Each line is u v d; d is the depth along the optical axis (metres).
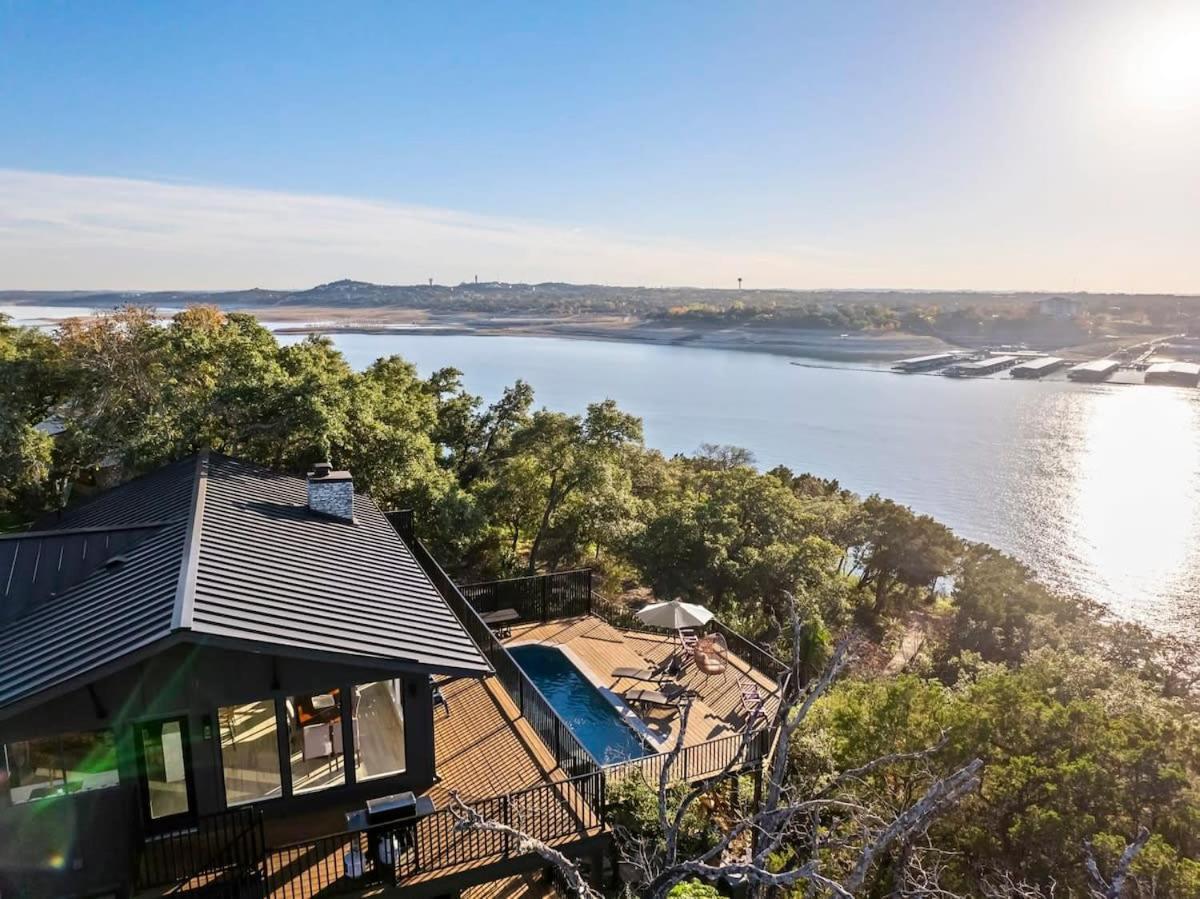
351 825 9.85
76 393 33.62
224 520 13.03
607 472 31.61
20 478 30.88
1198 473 97.12
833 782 9.12
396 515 22.03
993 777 12.39
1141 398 160.25
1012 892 10.45
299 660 10.18
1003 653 45.78
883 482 92.75
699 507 35.31
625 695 18.19
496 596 22.22
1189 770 12.55
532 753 12.87
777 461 102.12
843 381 194.12
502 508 33.75
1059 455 106.44
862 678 29.44
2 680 9.12
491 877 10.03
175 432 23.62
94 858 8.70
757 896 7.93
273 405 23.77
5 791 9.26
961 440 116.94
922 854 11.32
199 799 9.95
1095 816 11.83
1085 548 70.44
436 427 40.22
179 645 9.52
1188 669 43.75
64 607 10.84
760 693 18.45
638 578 36.94
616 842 12.20
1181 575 63.62
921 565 50.00
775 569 33.09
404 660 10.35
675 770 14.74
